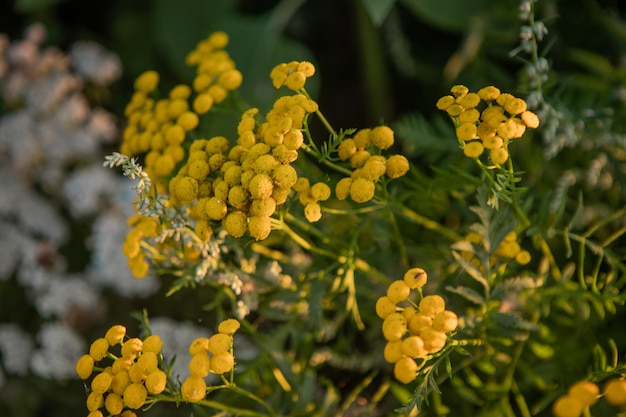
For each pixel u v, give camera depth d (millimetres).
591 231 665
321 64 1194
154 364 599
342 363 714
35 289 903
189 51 1060
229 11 1052
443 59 1068
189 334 731
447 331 589
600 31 895
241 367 734
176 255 678
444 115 952
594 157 775
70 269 966
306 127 625
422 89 1086
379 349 717
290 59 1011
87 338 870
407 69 1062
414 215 687
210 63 697
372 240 768
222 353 597
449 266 706
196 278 651
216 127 844
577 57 824
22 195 942
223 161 632
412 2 939
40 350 877
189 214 650
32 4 1070
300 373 706
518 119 624
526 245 748
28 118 924
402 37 1064
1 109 997
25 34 1000
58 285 875
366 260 714
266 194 603
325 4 1197
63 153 940
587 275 742
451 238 711
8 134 923
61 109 925
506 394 673
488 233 650
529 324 646
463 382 703
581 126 727
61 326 860
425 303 591
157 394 608
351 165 640
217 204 612
